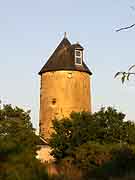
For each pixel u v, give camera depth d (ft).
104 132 121.29
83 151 103.04
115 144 108.47
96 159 99.35
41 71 179.11
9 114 121.49
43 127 174.70
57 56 177.47
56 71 174.91
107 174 83.10
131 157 94.02
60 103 172.55
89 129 120.78
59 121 127.34
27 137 110.11
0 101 122.62
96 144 105.40
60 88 173.37
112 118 123.95
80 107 173.78
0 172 55.83
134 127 123.95
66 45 179.22
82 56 178.40
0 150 59.57
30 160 59.57
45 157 150.00
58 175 66.64
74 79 174.60
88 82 179.52
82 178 74.28
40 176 58.23
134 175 75.77
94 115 125.08
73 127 122.21
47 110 174.60
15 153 60.23
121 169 87.51
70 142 120.37
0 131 113.09
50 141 126.41
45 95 176.65
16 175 55.72
